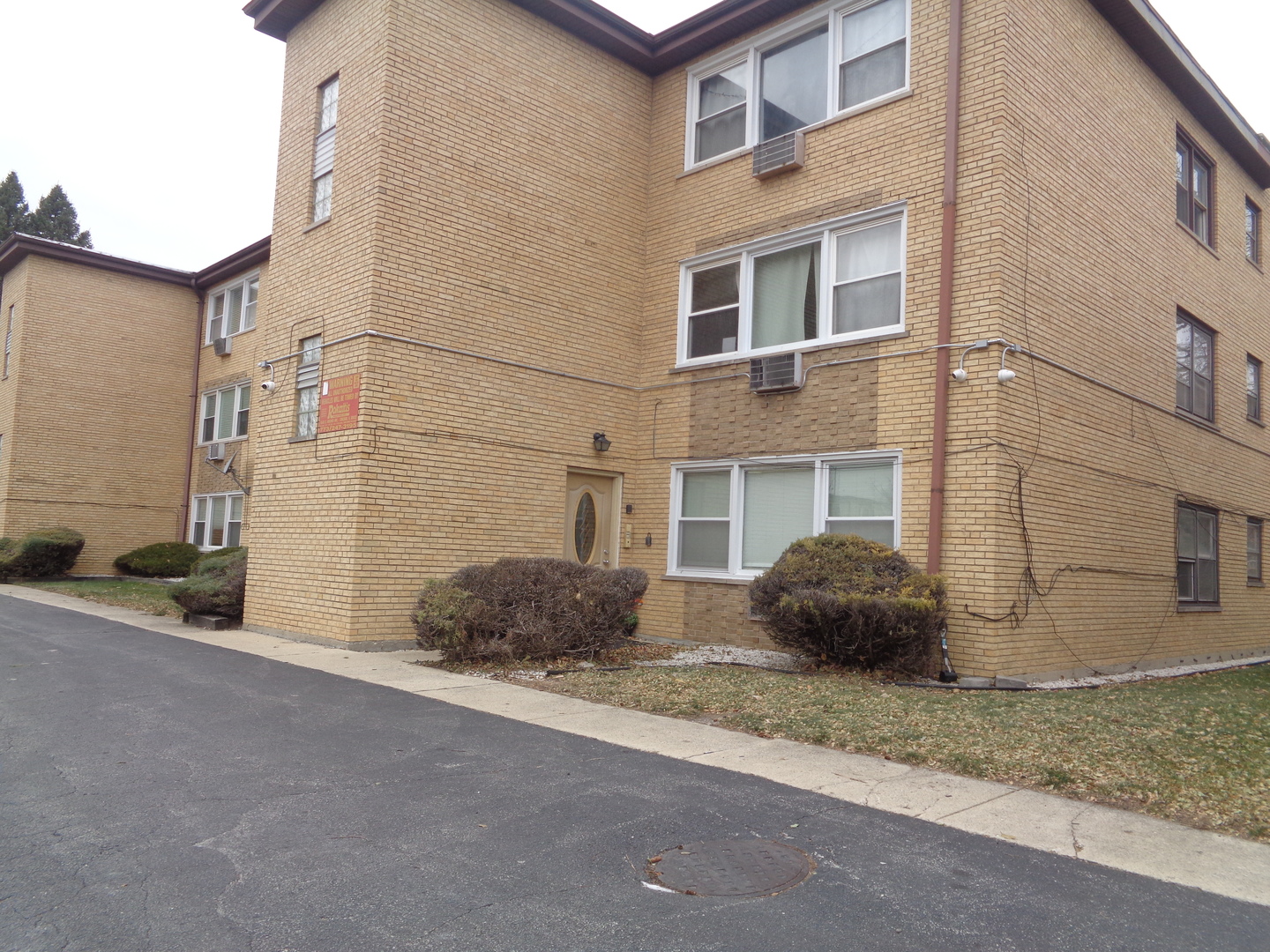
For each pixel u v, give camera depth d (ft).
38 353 74.69
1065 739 22.35
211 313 81.25
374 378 36.76
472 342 39.91
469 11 40.73
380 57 38.04
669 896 13.15
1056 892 13.70
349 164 39.01
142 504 79.05
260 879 13.33
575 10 43.52
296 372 41.06
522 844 15.01
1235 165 52.70
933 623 31.19
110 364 78.07
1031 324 34.37
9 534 72.64
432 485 38.32
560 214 43.68
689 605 42.80
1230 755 21.21
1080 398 37.04
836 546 34.06
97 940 11.35
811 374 39.24
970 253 34.12
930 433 34.86
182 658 32.32
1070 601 35.68
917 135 36.65
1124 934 12.33
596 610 34.60
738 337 42.83
